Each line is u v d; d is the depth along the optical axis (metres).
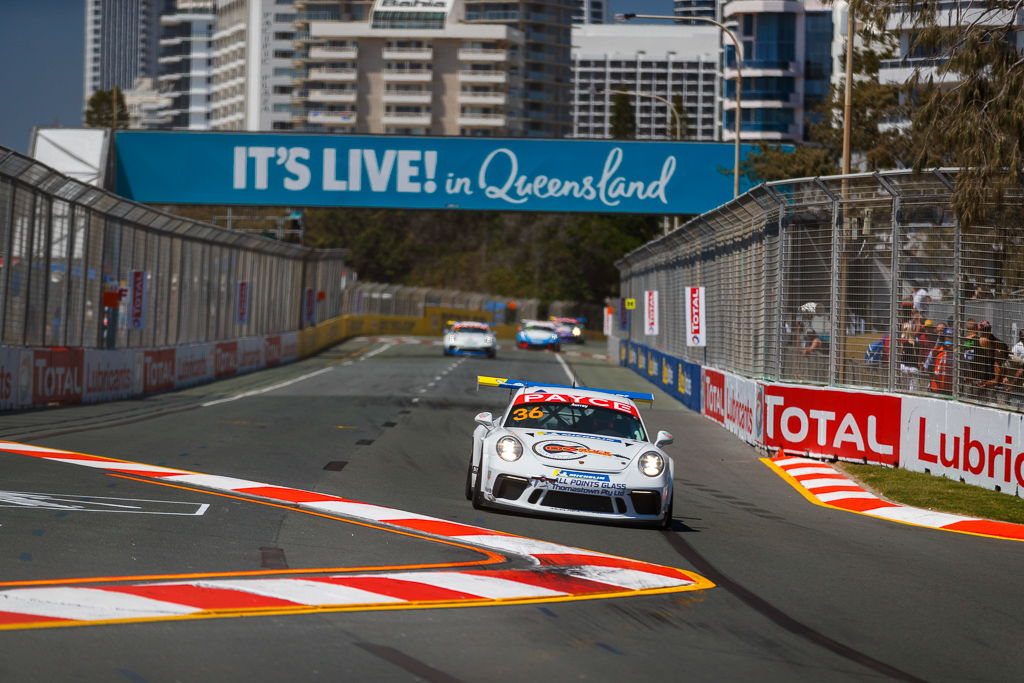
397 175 144.38
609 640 26.14
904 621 30.11
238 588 29.27
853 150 154.25
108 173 144.62
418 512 44.16
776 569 36.84
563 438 45.38
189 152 145.25
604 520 44.19
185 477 50.69
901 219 66.00
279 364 178.12
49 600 26.88
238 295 153.38
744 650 25.91
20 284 84.56
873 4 63.97
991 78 59.06
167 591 28.47
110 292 102.19
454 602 29.11
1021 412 56.03
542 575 33.31
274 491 47.88
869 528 48.22
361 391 122.81
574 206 144.50
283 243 179.12
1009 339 57.16
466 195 144.38
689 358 119.69
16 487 44.31
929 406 63.62
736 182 123.44
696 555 38.59
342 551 35.34
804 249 74.19
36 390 85.88
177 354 123.50
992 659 26.56
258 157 144.75
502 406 107.88
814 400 72.19
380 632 25.69
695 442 82.06
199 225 130.12
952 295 62.22
